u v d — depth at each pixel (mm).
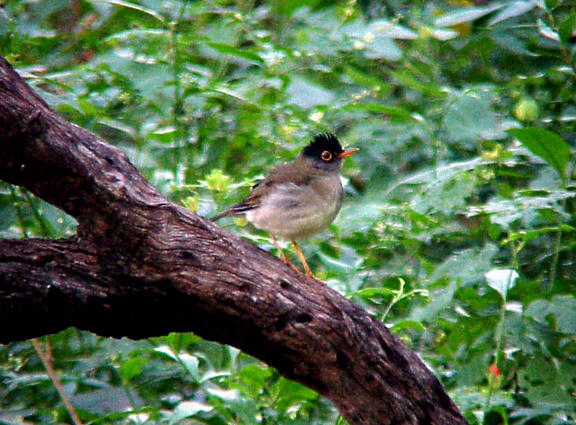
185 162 13172
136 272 7484
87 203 7469
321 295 7766
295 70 13586
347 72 13125
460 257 10336
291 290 7680
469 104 11781
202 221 7715
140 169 12414
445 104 12375
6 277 7238
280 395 9742
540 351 10086
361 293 9516
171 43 12812
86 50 14953
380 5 15828
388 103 14078
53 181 7461
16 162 7414
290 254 12219
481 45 13719
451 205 10969
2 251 7320
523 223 11219
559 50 13695
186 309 7711
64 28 15547
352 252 11680
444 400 8031
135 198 7523
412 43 14625
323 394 8039
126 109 13148
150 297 7566
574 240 11859
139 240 7469
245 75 13938
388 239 11758
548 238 12117
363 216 11734
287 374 8055
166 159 12930
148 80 11906
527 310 9742
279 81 13148
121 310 7602
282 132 13453
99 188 7434
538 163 12180
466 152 13719
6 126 7242
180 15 12602
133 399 10227
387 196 12227
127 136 13773
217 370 9969
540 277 11648
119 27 14711
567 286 11344
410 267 12008
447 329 11094
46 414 10289
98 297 7461
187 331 7965
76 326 7660
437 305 9555
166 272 7496
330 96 12547
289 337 7680
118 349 10555
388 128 13352
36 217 10875
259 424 9406
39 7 13531
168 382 10750
